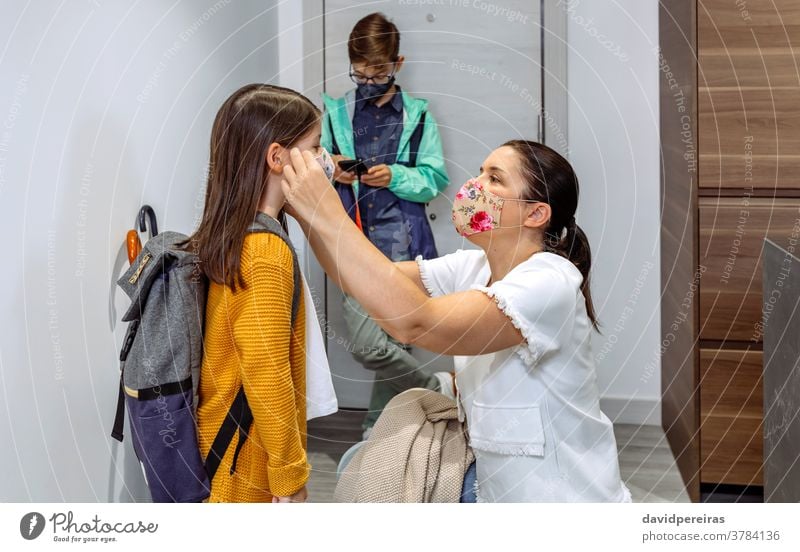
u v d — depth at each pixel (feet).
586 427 3.06
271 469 2.99
